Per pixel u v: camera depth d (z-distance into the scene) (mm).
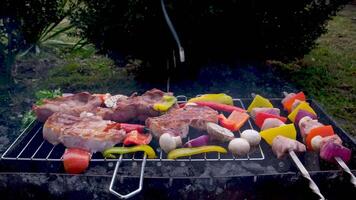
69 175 803
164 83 1840
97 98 1063
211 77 1865
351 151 917
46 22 1825
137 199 816
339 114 1621
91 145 870
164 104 1004
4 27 1756
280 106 1172
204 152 888
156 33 1603
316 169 911
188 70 1814
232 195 818
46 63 2062
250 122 1087
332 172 811
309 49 1840
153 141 964
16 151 918
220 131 918
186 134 944
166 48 1666
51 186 813
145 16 1545
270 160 942
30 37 1852
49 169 918
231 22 1638
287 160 942
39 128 1020
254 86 1830
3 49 1768
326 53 2197
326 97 1752
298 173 804
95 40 1674
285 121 1036
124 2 1552
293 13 1722
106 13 1587
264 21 1692
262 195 820
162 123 922
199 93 1759
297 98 1113
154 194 813
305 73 1969
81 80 1896
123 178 795
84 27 1677
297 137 1030
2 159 864
